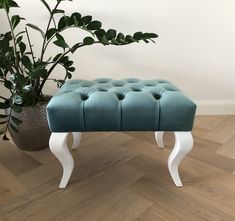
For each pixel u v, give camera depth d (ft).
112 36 4.21
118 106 3.33
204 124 5.97
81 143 5.13
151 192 3.74
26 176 4.09
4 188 3.82
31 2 5.24
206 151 4.83
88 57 5.78
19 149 4.85
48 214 3.34
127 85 4.06
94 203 3.53
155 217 3.29
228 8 5.40
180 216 3.31
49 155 4.67
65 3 5.25
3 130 4.30
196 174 4.14
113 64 5.88
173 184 3.91
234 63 5.94
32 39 5.54
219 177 4.07
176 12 5.42
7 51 4.25
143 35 4.24
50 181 3.98
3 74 4.37
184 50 5.79
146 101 3.36
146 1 5.31
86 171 4.23
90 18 4.42
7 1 3.92
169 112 3.34
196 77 6.08
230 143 5.12
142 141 5.22
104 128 3.43
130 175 4.14
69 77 4.97
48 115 3.38
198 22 5.53
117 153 4.78
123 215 3.32
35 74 4.00
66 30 5.47
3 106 4.15
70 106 3.31
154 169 4.29
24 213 3.35
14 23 4.33
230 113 6.42
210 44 5.74
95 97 3.42
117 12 5.39
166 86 3.98
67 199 3.60
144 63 5.89
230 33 5.64
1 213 3.35
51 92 6.07
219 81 6.14
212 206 3.47
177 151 3.61
